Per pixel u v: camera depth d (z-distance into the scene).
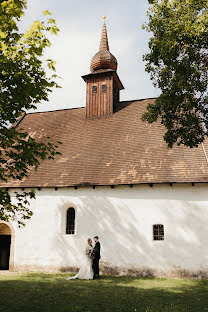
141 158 16.67
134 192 15.59
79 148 18.92
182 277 13.94
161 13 10.68
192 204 14.66
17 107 7.85
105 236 15.47
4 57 7.07
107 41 24.70
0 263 17.44
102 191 16.09
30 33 7.56
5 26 7.25
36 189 17.20
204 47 9.79
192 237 14.28
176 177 14.92
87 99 21.97
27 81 7.74
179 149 16.47
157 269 14.35
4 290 10.50
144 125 19.12
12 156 7.84
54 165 18.06
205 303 8.92
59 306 8.40
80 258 15.66
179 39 9.77
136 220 15.23
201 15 9.32
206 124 10.61
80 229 15.97
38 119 23.42
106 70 22.36
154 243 14.70
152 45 10.83
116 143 18.38
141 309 8.16
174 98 10.50
